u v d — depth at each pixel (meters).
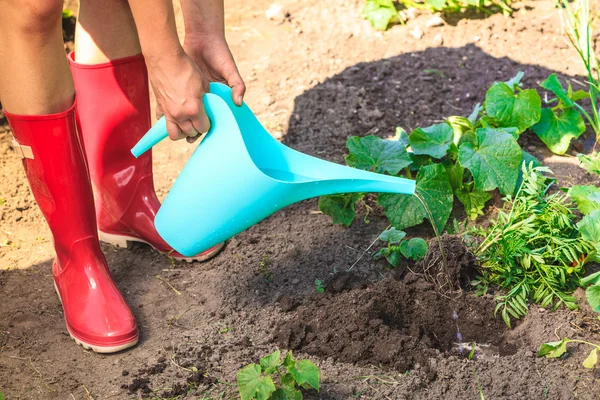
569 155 2.20
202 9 1.78
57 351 1.82
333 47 2.55
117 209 2.01
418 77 2.43
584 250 1.89
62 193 1.78
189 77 1.65
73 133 1.76
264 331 1.84
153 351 1.81
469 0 2.57
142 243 2.05
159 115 1.72
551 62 2.46
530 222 1.90
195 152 1.70
